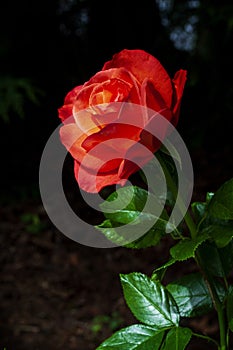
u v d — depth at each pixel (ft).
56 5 20.01
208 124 18.57
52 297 13.03
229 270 3.35
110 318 11.97
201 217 3.29
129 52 2.82
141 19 21.36
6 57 17.97
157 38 18.84
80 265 14.26
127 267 13.83
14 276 14.10
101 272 13.87
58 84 19.67
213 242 3.22
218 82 17.61
